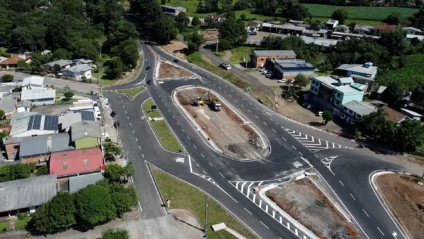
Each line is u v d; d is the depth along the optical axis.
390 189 73.50
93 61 141.88
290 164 81.38
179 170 77.62
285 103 114.88
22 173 68.06
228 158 83.06
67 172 69.44
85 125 82.00
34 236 57.25
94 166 71.50
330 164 81.69
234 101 114.69
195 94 118.69
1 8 173.38
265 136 93.56
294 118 104.75
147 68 141.00
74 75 125.19
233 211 65.94
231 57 158.62
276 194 71.00
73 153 74.06
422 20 192.88
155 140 89.44
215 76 136.75
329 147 89.00
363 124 93.75
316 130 97.69
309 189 72.81
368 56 142.88
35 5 194.88
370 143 91.38
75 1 195.50
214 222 62.97
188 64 148.50
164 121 99.56
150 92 119.19
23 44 147.50
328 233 61.59
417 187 74.31
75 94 112.88
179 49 166.62
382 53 147.12
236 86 127.19
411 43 163.75
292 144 90.00
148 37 179.62
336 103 106.25
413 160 84.25
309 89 124.56
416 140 84.94
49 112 95.56
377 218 65.75
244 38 169.62
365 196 71.38
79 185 65.25
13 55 144.12
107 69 133.25
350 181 75.81
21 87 109.62
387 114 99.06
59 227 56.94
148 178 74.31
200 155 83.81
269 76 135.62
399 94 110.75
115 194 61.28
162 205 66.69
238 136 93.25
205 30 198.50
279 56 146.12
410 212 67.31
